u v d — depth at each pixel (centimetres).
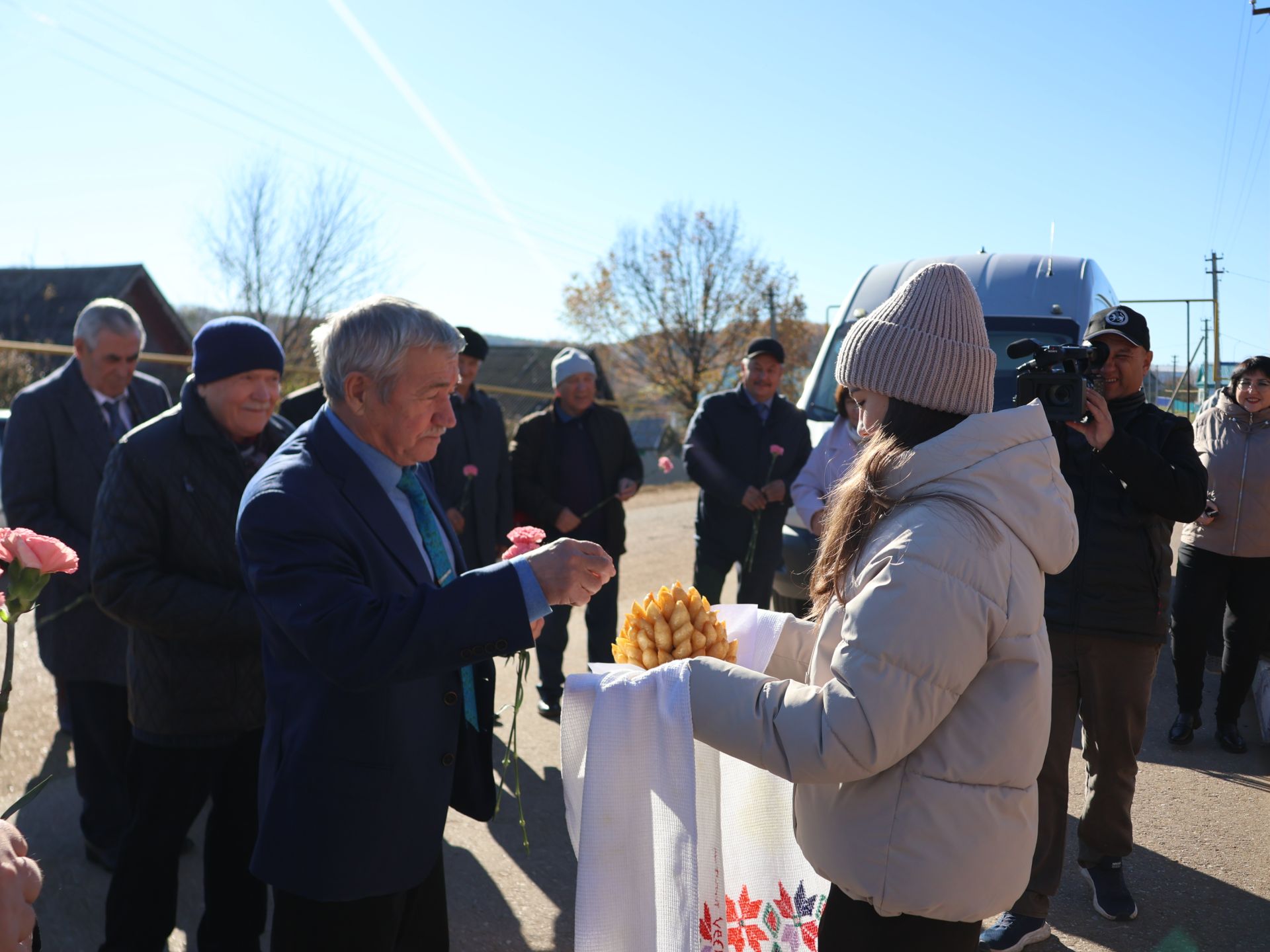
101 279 2714
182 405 265
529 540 257
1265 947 306
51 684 521
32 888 130
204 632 250
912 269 652
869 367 172
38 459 374
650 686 175
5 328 2573
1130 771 315
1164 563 306
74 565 153
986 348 171
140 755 262
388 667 161
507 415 2652
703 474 547
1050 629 308
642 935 174
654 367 4022
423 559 196
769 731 160
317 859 179
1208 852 368
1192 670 481
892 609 151
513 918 322
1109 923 320
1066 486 171
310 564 171
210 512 261
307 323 2630
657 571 906
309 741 181
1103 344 316
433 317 189
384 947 189
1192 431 320
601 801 174
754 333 3950
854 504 170
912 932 163
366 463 193
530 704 546
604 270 4012
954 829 156
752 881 207
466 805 210
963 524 156
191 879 339
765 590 555
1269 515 447
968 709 159
